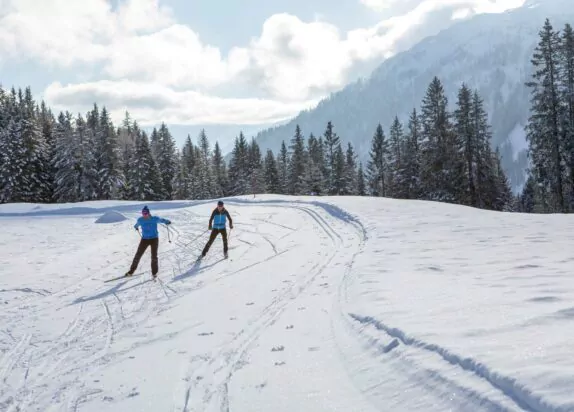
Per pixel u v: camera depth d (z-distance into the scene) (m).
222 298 7.41
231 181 76.44
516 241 9.77
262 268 9.73
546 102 30.95
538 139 31.72
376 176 62.84
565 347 3.11
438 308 4.87
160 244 14.35
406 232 12.16
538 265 6.94
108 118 77.81
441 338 3.78
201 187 69.81
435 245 9.95
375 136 62.50
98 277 9.74
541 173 32.06
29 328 6.27
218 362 4.57
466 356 3.23
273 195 33.59
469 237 10.83
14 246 14.21
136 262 9.85
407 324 4.37
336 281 7.70
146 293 8.24
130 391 4.04
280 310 6.36
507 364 2.96
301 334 5.17
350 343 4.53
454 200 37.22
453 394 2.92
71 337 5.84
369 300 5.73
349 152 78.56
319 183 59.09
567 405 2.29
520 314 4.17
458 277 6.59
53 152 57.19
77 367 4.77
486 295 5.19
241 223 18.88
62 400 3.98
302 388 3.70
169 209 29.52
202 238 15.19
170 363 4.66
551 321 3.83
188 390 3.96
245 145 76.00
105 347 5.38
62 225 21.06
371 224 14.03
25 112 59.78
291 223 17.92
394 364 3.69
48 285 8.95
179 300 7.54
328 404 3.34
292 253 11.34
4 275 9.80
